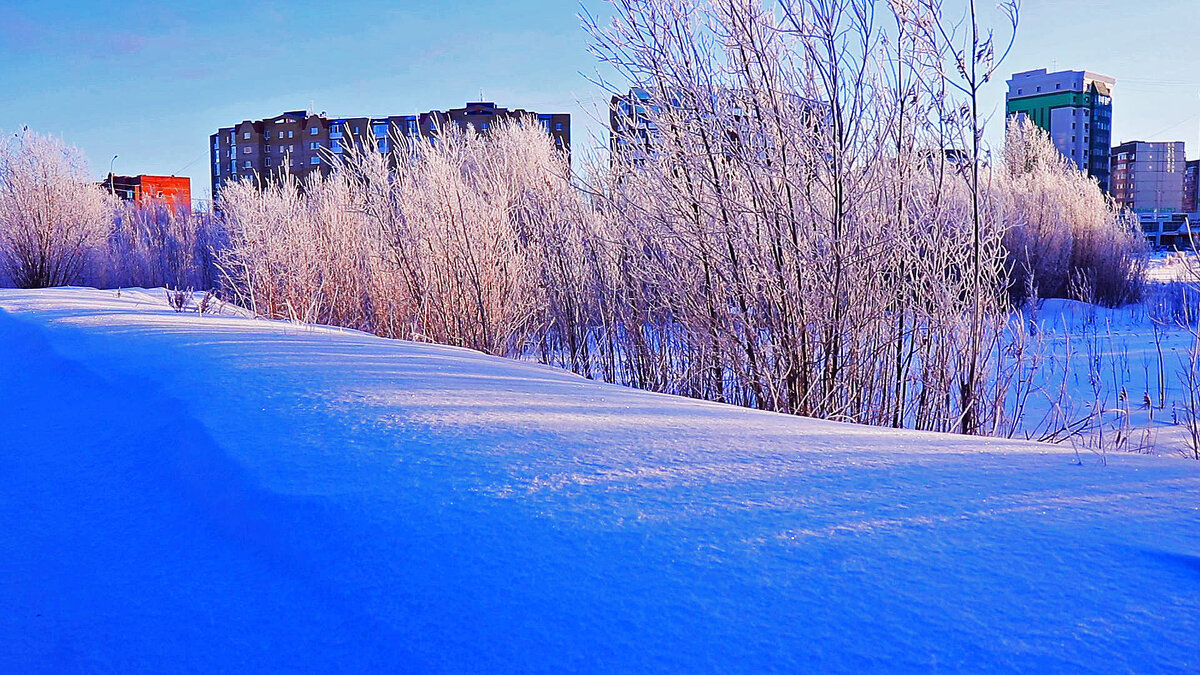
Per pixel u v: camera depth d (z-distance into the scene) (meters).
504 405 3.48
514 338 8.16
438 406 3.38
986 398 5.27
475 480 2.29
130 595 1.87
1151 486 2.28
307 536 2.01
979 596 1.55
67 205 23.12
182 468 2.76
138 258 24.03
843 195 5.00
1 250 22.84
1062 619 1.46
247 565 2.00
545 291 7.88
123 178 71.19
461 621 1.55
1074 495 2.18
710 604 1.55
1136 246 20.44
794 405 5.13
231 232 14.97
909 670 1.31
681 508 2.05
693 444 2.77
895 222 5.06
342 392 3.69
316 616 1.68
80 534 2.30
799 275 5.02
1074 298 17.11
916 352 5.34
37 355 5.96
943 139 5.14
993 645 1.38
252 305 10.37
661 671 1.34
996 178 14.91
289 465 2.49
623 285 6.60
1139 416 6.42
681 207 5.34
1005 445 2.95
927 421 5.18
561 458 2.53
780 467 2.46
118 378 4.47
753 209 5.03
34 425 3.83
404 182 8.77
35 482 2.83
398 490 2.23
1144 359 9.38
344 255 9.68
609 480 2.29
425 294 8.22
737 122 5.11
